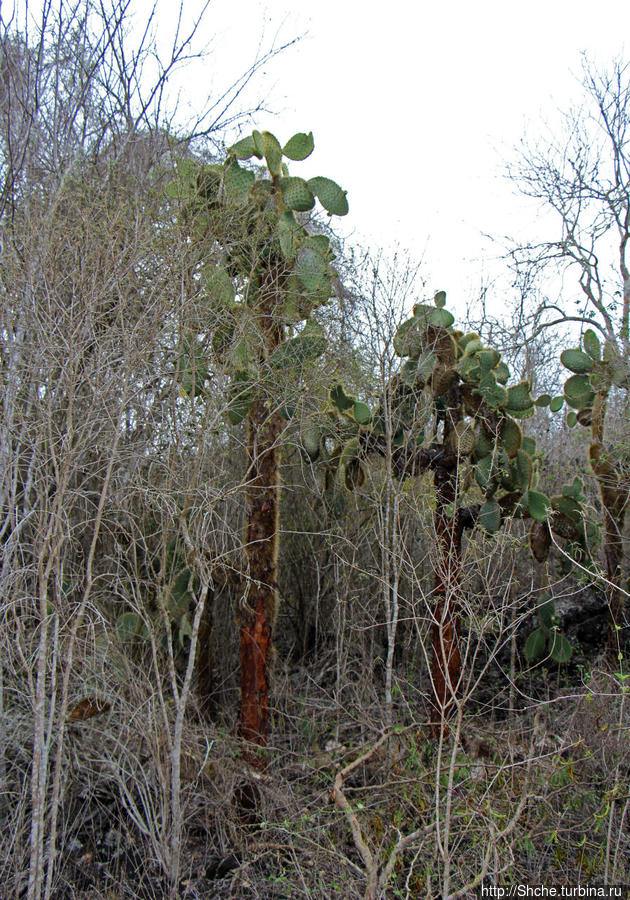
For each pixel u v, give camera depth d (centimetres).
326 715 454
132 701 335
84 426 288
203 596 319
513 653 441
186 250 317
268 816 339
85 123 477
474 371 431
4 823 323
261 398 369
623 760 336
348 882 288
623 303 690
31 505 343
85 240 302
